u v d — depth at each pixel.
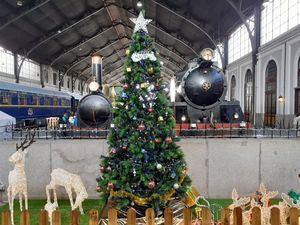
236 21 20.00
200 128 7.45
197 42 24.94
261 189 5.08
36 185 6.89
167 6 18.78
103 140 6.90
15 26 18.42
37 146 6.85
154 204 4.50
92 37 27.34
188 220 3.25
